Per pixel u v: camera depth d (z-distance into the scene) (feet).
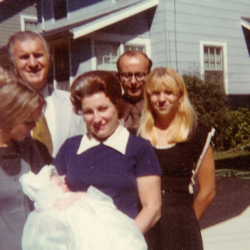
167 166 8.59
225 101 39.83
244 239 16.12
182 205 8.57
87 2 44.78
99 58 37.60
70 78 37.91
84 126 9.75
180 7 40.70
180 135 8.68
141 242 6.10
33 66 9.15
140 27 40.11
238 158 35.32
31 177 6.39
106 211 6.20
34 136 8.77
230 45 45.57
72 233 5.87
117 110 7.14
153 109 9.03
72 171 7.17
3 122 6.34
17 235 6.32
